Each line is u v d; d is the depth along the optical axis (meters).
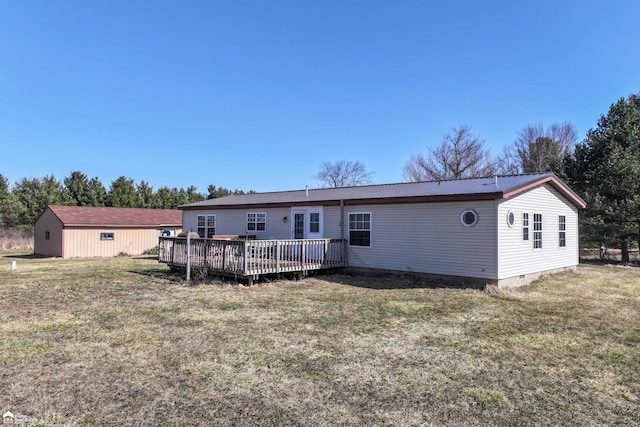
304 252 11.54
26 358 4.74
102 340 5.49
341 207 13.00
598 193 17.02
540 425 3.25
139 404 3.55
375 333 5.94
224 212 17.34
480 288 9.91
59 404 3.54
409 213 11.44
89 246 21.98
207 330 6.04
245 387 3.96
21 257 21.61
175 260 12.55
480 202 10.05
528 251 11.24
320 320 6.70
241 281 10.92
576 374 4.42
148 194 39.03
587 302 8.48
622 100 17.97
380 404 3.61
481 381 4.18
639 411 3.54
